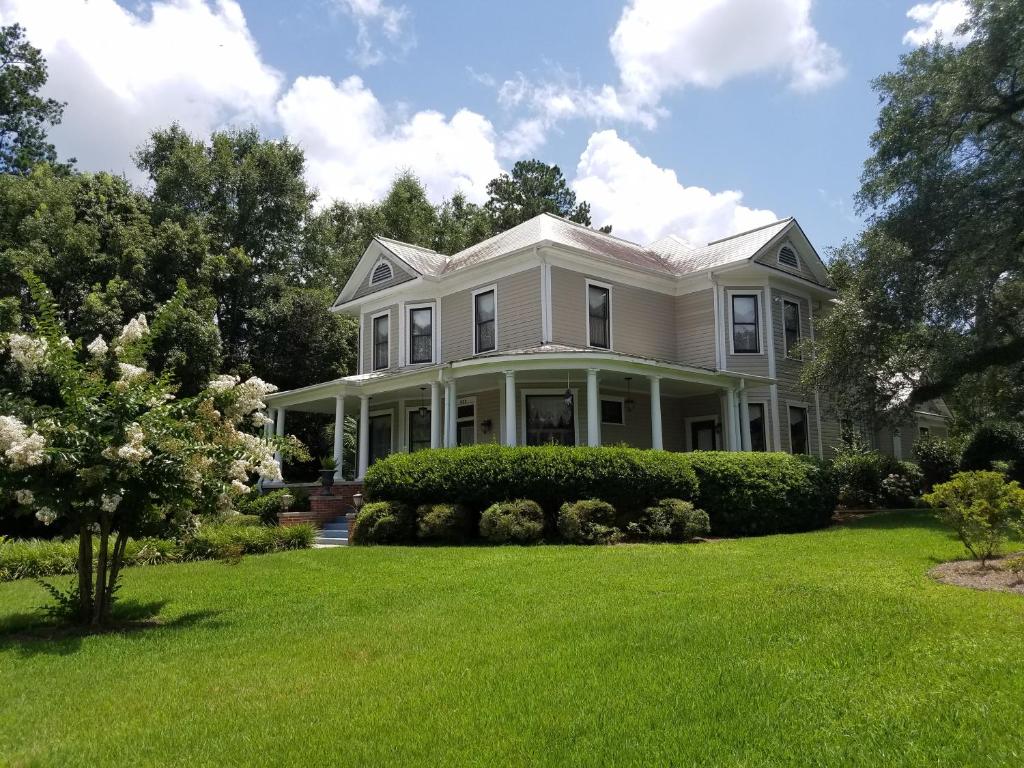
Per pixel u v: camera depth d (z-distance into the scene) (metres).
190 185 28.88
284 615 7.14
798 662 4.81
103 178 24.33
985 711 3.89
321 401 20.55
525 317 17.52
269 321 27.97
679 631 5.70
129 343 7.12
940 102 18.03
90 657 5.69
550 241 16.80
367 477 14.41
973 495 8.81
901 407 18.00
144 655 5.72
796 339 20.16
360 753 3.56
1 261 20.50
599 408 18.25
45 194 23.17
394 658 5.29
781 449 19.11
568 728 3.79
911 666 4.66
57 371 6.55
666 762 3.38
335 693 4.50
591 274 18.12
